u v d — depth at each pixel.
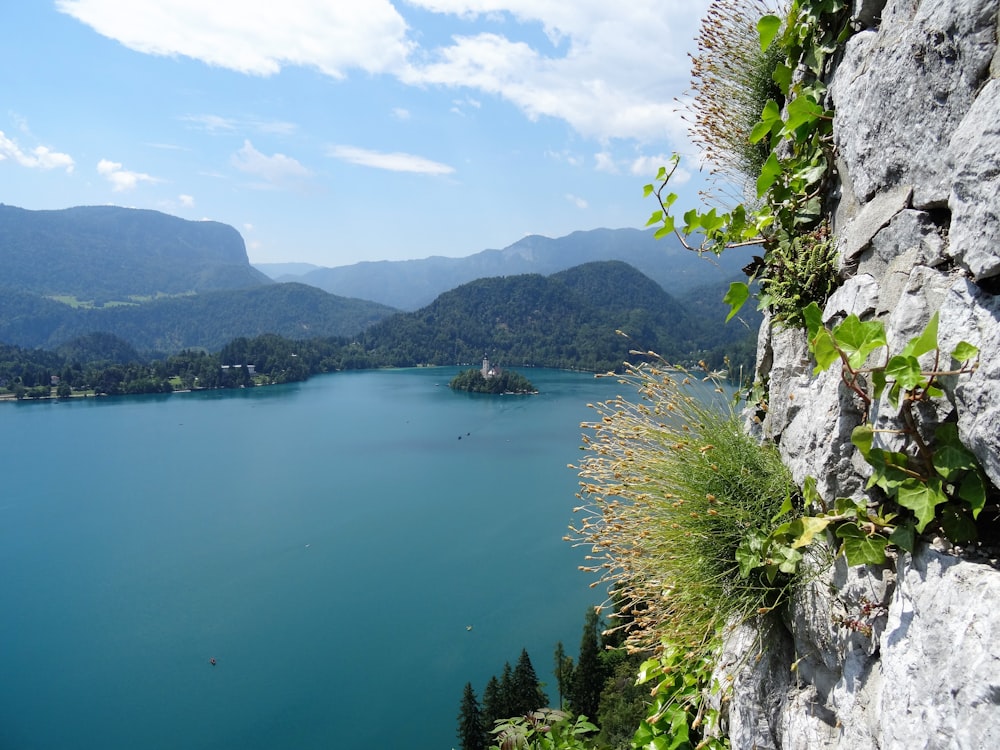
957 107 1.62
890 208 1.92
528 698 26.69
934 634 1.44
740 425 2.77
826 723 2.09
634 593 2.98
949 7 1.61
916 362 1.50
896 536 1.67
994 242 1.36
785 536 2.23
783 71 2.79
